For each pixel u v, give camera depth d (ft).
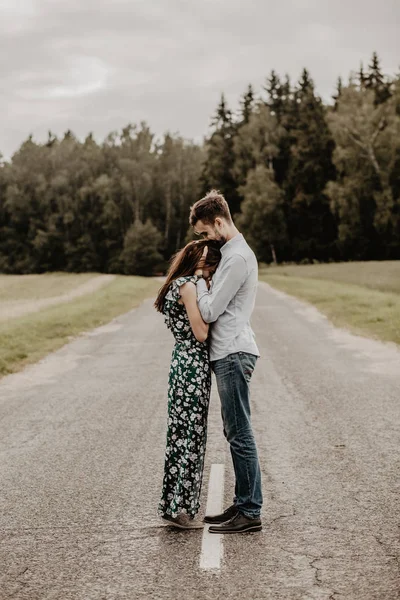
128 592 11.41
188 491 14.30
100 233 351.05
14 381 36.35
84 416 26.53
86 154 382.63
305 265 223.92
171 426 14.34
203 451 14.49
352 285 119.14
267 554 12.81
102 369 39.11
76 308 84.48
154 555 12.98
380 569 11.89
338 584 11.38
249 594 11.15
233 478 17.78
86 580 11.94
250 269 14.06
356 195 221.66
